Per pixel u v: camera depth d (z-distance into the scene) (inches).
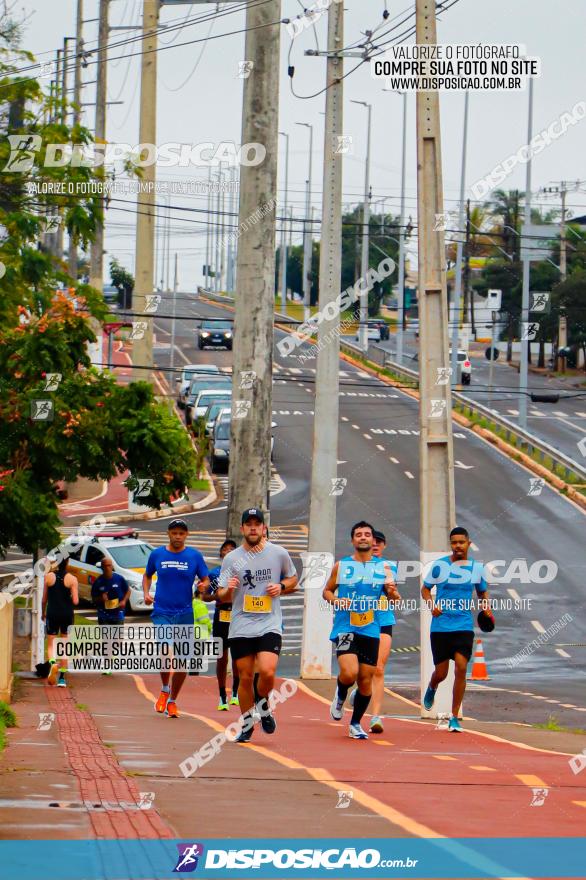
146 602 1507.1
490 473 5172.2
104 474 2484.0
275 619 1188.5
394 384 7470.5
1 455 2367.1
